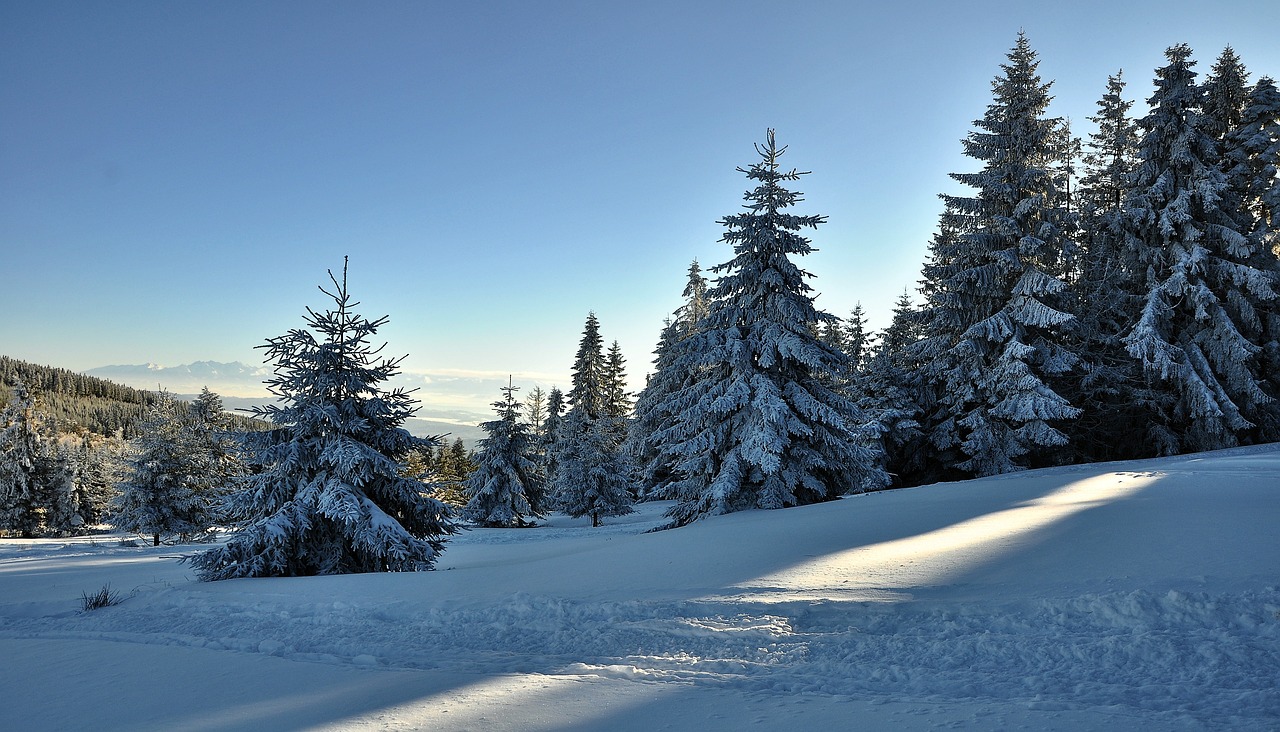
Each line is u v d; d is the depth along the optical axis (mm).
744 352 21438
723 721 4844
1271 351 30781
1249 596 6551
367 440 16984
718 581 9492
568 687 5867
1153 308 30641
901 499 17828
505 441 39750
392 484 16656
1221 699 4793
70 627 10031
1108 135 41500
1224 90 34562
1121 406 33094
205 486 33656
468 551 21906
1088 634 6281
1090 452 35812
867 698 5266
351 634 8430
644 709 5195
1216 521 9859
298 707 5539
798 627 7344
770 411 20078
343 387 16594
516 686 5930
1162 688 5074
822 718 4812
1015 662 5883
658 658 6695
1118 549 8773
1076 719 4539
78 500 51000
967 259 32469
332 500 15164
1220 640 5789
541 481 41031
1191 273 31203
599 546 16547
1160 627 6215
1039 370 30531
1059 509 12617
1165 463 23156
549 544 22359
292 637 8430
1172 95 32938
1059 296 31250
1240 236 30734
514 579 11289
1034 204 30406
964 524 12195
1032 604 7109
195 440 34062
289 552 15102
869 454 22188
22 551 26875
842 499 21266
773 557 10914
